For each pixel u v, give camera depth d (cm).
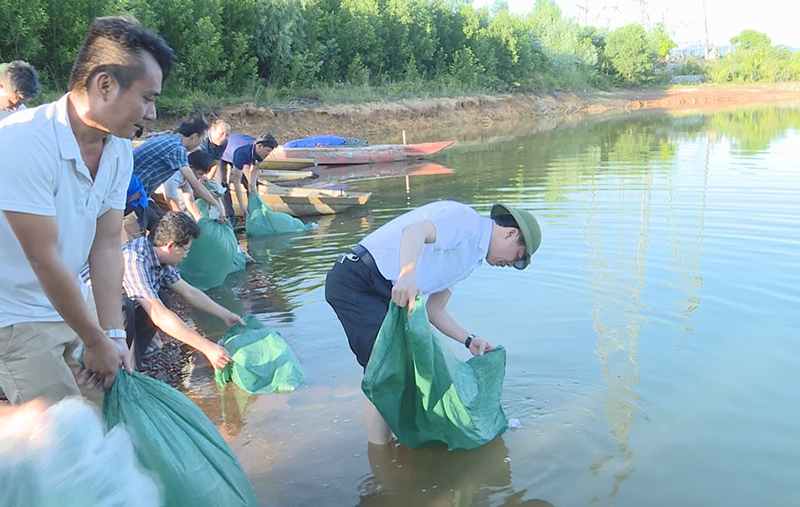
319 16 2770
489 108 3422
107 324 288
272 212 859
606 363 448
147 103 255
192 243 609
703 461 336
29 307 281
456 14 3722
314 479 335
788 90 5031
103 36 243
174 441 251
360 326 356
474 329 512
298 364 452
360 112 2589
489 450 354
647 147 1714
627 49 4800
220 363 433
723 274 617
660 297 566
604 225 814
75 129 258
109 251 294
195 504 244
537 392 412
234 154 853
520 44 3962
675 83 5438
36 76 527
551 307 553
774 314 520
